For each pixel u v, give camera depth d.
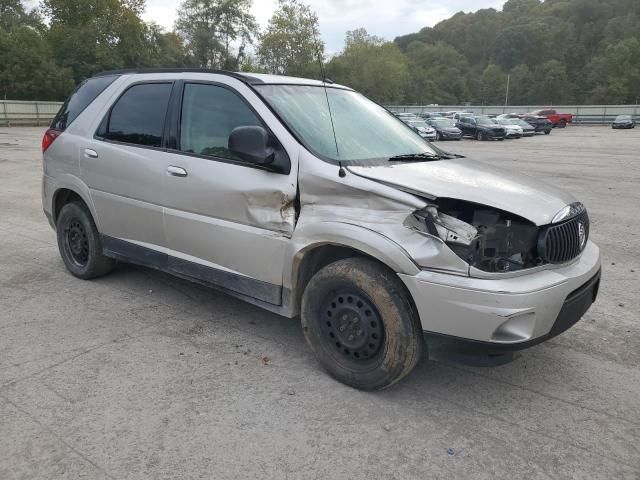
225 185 3.86
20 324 4.41
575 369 3.86
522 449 2.96
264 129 3.72
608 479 2.73
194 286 5.37
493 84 132.25
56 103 46.69
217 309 4.80
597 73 112.00
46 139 5.50
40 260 6.16
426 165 3.75
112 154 4.71
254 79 4.03
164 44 68.88
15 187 11.67
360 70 85.31
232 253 3.94
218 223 3.97
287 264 3.64
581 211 3.62
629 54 102.81
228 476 2.71
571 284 3.21
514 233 3.17
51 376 3.60
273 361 3.88
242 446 2.94
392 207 3.16
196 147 4.15
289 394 3.45
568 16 156.12
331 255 3.69
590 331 4.50
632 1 147.25
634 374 3.80
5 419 3.12
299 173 3.53
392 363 3.28
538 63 143.25
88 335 4.23
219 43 67.12
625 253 6.91
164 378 3.61
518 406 3.38
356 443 2.98
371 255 3.22
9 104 43.22
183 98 4.33
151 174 4.38
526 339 3.02
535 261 3.22
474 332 3.01
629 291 5.47
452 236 3.02
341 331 3.51
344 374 3.51
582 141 34.12
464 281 2.98
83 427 3.06
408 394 3.49
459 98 132.25
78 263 5.50
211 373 3.70
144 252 4.67
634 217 9.16
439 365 3.89
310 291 3.55
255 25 68.88
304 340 4.24
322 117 4.02
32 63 51.41
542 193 3.52
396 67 87.94
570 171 15.95
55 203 5.54
